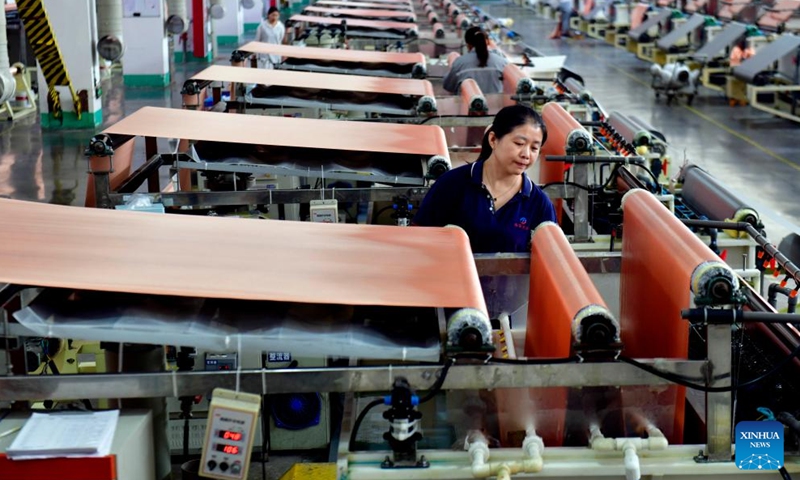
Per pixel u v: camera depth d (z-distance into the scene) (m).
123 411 2.58
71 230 3.12
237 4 27.44
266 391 2.53
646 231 3.16
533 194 4.01
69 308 2.70
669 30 24.22
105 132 5.06
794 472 2.61
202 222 3.30
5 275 2.64
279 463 4.68
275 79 7.05
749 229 4.07
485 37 8.66
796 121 17.08
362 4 17.44
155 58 19.66
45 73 15.20
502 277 3.85
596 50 27.78
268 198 4.96
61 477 2.34
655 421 2.76
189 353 4.08
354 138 5.19
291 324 2.66
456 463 2.59
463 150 6.77
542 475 2.59
